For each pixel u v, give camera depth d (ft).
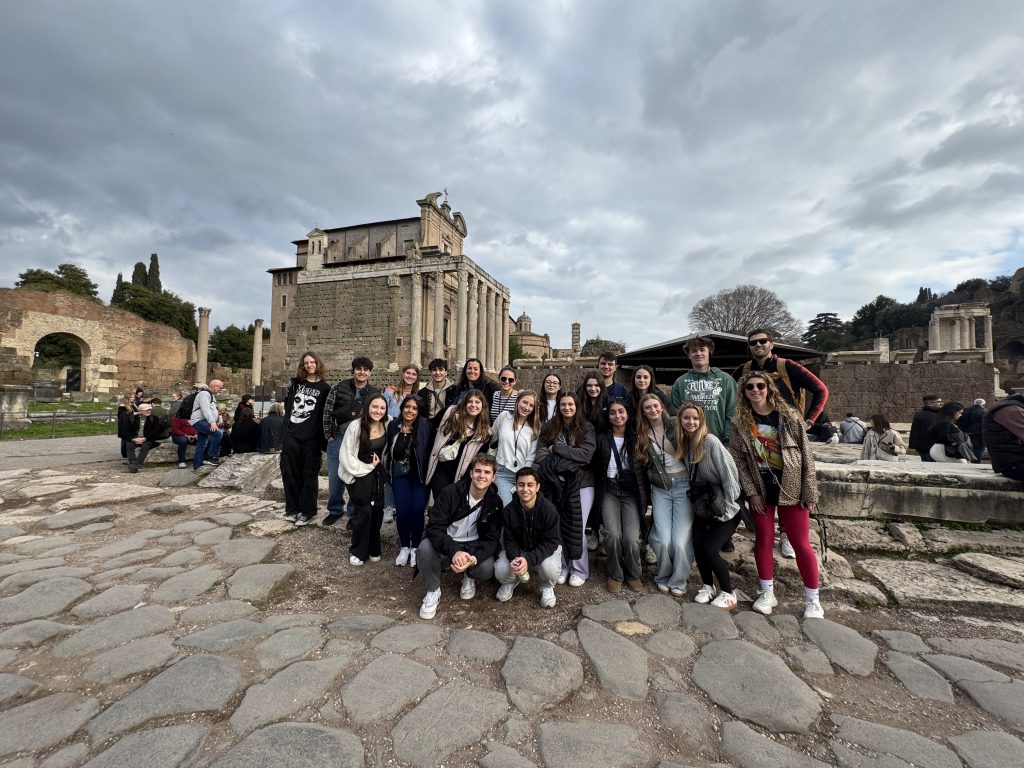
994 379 58.65
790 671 9.58
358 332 110.11
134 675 8.92
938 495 16.71
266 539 17.15
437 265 103.76
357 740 7.25
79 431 53.93
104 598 12.10
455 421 14.85
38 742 7.12
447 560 15.03
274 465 27.43
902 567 14.37
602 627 11.31
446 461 15.02
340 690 8.54
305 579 14.21
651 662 9.94
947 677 9.44
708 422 15.16
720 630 11.21
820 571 14.02
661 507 13.62
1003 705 8.43
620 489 13.99
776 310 160.04
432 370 19.54
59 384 103.76
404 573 14.84
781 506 12.28
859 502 17.46
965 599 12.32
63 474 27.53
